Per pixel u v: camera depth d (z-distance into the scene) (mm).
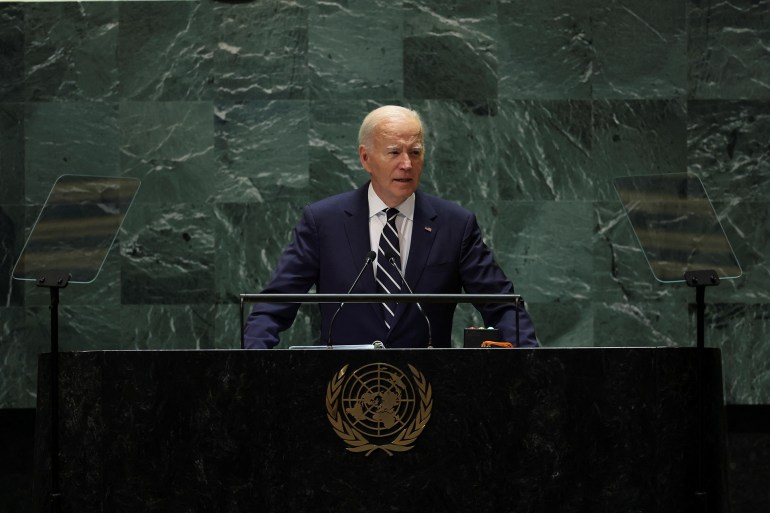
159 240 23984
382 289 15617
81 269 11961
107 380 10930
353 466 10703
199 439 10766
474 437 10750
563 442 10758
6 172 23984
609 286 24141
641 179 12961
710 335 24156
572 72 24359
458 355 10812
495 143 24297
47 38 24078
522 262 24203
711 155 24344
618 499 10758
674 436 10891
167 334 23969
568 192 24297
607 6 24422
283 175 24078
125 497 10797
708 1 24422
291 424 10750
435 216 16188
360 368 10805
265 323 15250
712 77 24406
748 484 24203
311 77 24156
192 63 24141
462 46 24297
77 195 12344
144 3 24141
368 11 24234
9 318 23922
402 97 24203
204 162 24062
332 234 16016
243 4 24156
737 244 24250
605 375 10852
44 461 10992
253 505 10695
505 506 10688
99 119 24062
